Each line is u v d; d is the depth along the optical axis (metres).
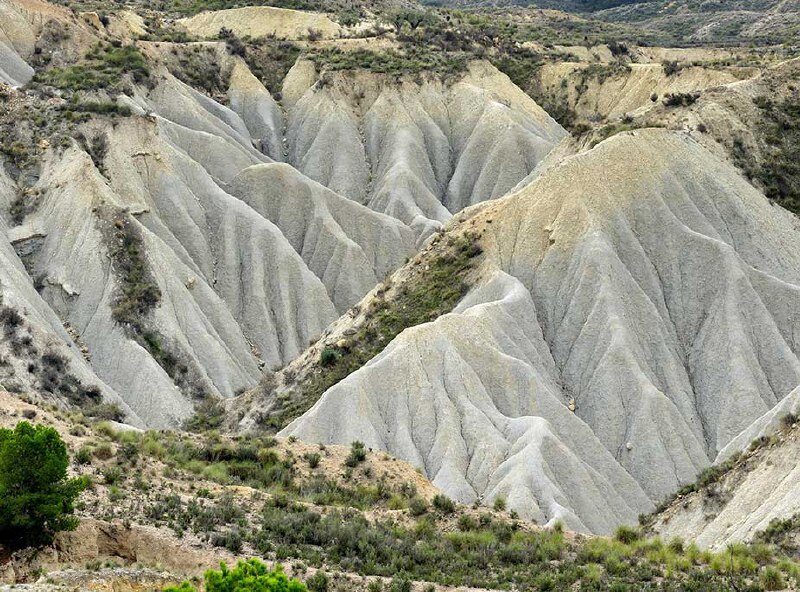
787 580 30.89
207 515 33.16
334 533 33.91
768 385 69.31
